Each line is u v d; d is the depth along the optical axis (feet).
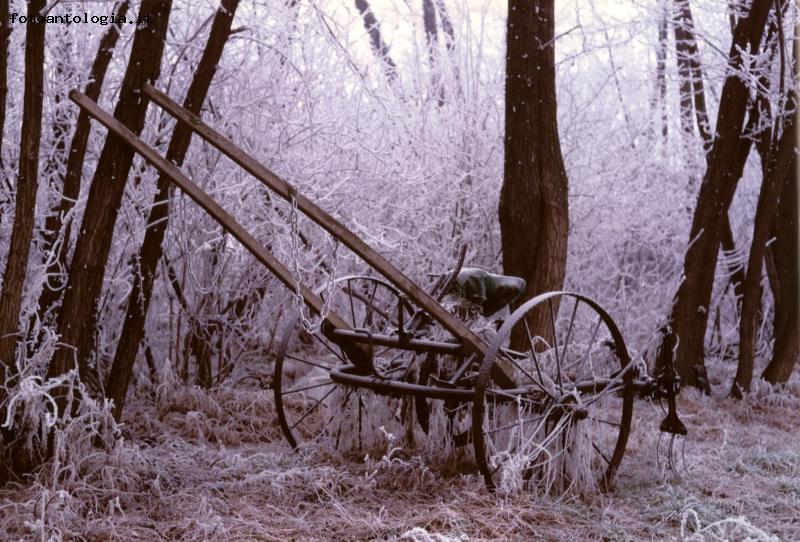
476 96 25.27
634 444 18.25
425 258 23.82
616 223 27.04
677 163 30.25
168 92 20.15
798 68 25.12
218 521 12.66
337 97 23.82
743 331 24.22
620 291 26.16
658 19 26.78
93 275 15.24
